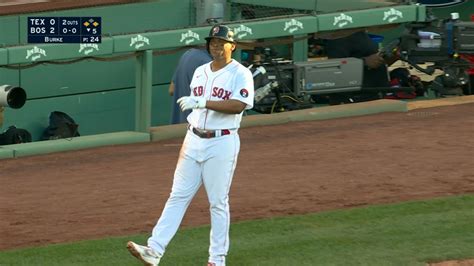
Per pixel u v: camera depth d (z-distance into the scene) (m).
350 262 32.97
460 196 41.00
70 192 42.59
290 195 41.47
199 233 36.34
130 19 69.25
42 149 51.59
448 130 53.69
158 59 69.50
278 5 71.12
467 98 63.44
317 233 36.25
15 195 42.25
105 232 36.62
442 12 77.31
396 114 59.12
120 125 68.44
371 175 44.53
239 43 58.84
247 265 32.84
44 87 64.56
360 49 64.81
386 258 33.41
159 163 48.38
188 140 31.45
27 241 35.69
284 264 32.91
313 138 52.91
